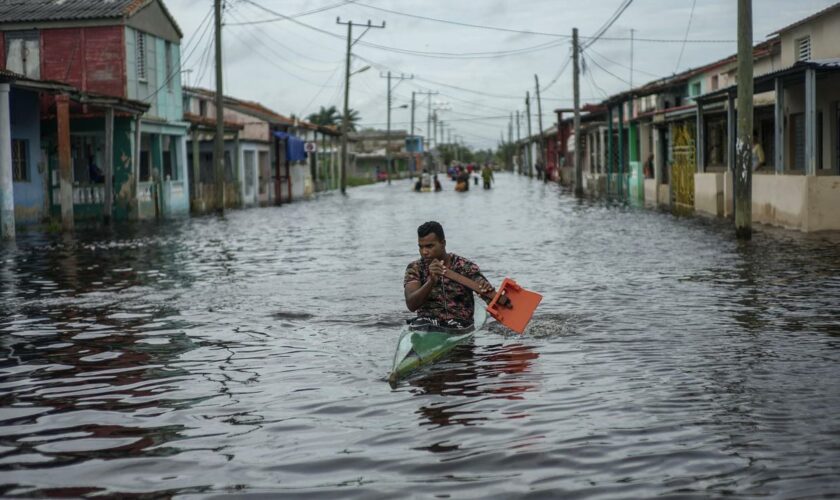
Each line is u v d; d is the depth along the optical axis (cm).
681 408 585
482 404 607
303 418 585
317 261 1662
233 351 822
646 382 661
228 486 456
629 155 4753
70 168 2672
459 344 809
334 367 742
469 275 830
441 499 428
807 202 2036
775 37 3111
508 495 432
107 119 2969
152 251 1927
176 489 454
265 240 2208
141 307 1110
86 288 1302
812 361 726
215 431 560
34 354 826
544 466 475
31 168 2964
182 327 959
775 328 883
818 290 1144
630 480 449
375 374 712
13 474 484
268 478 467
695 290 1166
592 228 2381
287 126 5638
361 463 488
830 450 487
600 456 488
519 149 13275
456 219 2942
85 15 3306
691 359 741
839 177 2027
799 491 425
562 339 838
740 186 1908
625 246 1834
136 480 469
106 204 2953
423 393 643
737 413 570
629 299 1098
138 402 640
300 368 741
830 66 1973
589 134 6353
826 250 1644
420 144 14288
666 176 3947
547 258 1628
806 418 554
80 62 3347
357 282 1327
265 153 5166
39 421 595
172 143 3872
